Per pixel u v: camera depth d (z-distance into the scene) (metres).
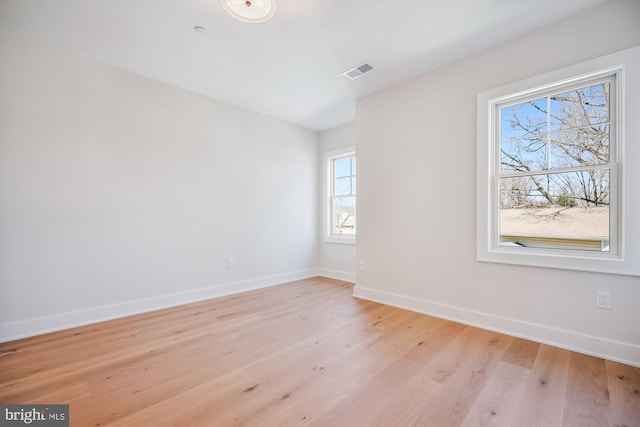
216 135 3.54
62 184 2.49
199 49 2.48
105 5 1.95
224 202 3.62
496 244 2.48
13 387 1.62
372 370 1.80
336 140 4.62
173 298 3.15
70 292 2.52
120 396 1.54
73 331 2.43
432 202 2.82
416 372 1.78
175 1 1.91
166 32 2.25
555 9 2.00
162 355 2.00
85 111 2.61
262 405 1.47
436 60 2.66
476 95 2.54
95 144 2.66
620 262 1.88
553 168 2.23
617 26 1.90
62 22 2.13
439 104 2.78
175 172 3.19
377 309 3.00
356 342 2.21
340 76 2.95
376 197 3.30
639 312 1.84
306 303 3.22
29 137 2.35
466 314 2.58
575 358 1.94
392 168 3.15
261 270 4.01
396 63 2.70
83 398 1.52
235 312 2.92
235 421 1.35
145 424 1.33
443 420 1.36
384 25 2.16
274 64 2.72
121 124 2.81
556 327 2.13
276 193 4.21
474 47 2.46
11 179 2.27
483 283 2.49
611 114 1.99
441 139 2.76
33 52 2.37
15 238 2.29
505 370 1.79
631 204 1.85
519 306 2.30
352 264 4.34
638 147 1.83
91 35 2.29
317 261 4.81
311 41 2.37
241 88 3.24
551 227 2.24
